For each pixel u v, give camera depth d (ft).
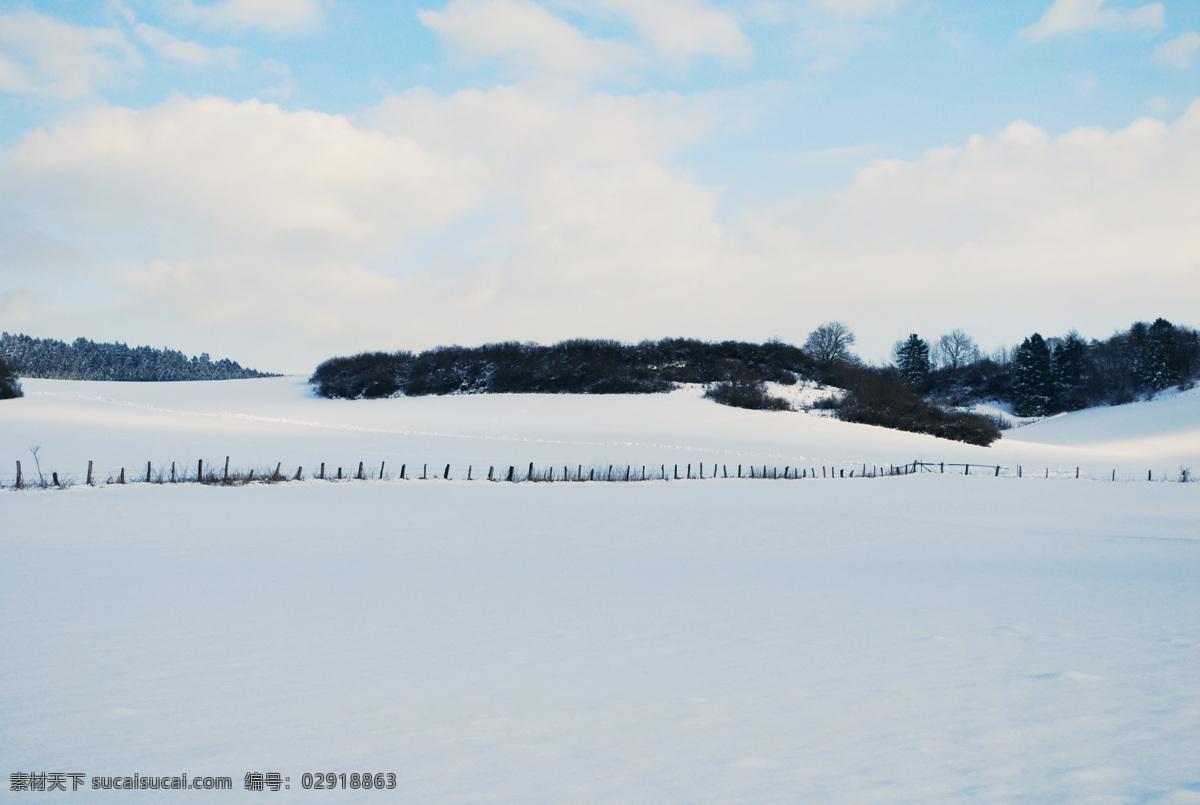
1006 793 12.80
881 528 68.33
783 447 182.29
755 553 52.85
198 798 12.92
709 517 75.41
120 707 18.22
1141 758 14.33
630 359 300.40
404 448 155.94
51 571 41.14
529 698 18.88
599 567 45.27
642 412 227.61
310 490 91.81
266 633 26.68
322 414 224.94
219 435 166.09
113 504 75.00
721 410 233.96
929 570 44.70
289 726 16.80
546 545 55.83
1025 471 173.17
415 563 46.14
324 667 22.06
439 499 87.20
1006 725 16.39
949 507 92.17
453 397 256.32
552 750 15.21
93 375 640.58
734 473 142.41
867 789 13.05
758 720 16.99
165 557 47.11
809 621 28.81
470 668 21.94
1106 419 298.15
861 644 24.72
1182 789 12.83
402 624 28.35
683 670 21.58
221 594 34.78
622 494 98.99
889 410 243.19
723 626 27.94
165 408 229.66
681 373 285.23
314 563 45.55
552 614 30.42
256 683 20.33
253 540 55.88
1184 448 229.45
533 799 12.74
